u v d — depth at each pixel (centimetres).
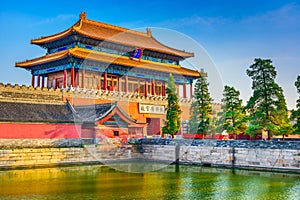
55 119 4056
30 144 3856
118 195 2195
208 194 2292
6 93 4316
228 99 4706
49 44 6206
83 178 2891
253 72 3909
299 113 3538
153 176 3066
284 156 3250
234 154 3634
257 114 3853
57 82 5931
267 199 2162
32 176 3000
